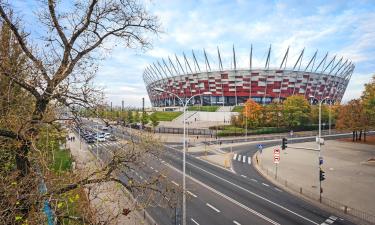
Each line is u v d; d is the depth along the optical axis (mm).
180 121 122938
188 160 57062
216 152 67562
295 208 30359
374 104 66938
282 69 134000
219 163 55125
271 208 30297
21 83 9953
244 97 140125
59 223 9016
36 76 10148
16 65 11062
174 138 87625
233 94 140250
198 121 125625
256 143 81562
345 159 59750
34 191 9070
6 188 8766
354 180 42469
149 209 28266
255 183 41000
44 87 10117
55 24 10398
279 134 101688
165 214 27547
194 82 150250
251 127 99500
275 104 106375
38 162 10117
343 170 49344
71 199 9516
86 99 10312
